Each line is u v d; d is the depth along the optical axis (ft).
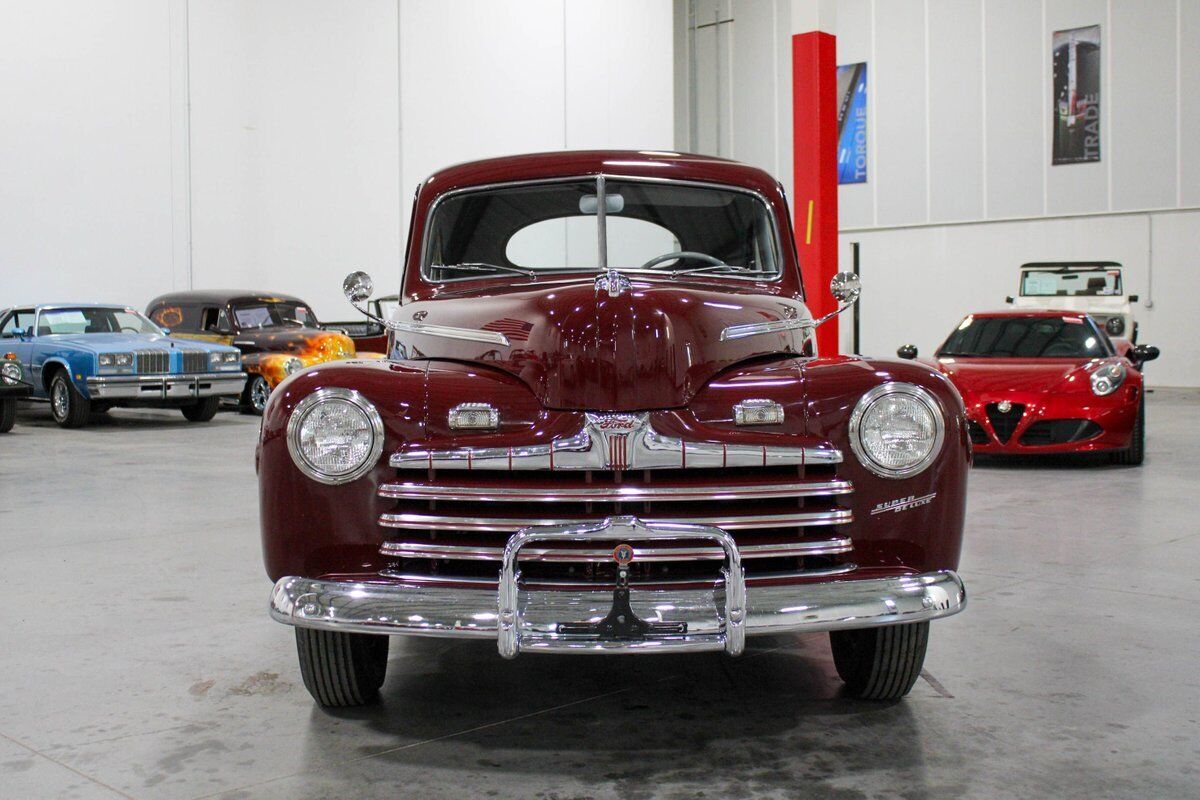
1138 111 57.72
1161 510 19.26
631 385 8.32
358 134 53.11
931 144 65.00
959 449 8.47
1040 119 61.05
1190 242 56.54
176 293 44.14
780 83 71.67
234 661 10.73
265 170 50.39
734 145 74.23
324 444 8.23
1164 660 10.58
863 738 8.58
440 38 55.47
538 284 11.25
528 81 58.85
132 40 46.26
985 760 8.11
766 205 11.98
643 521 7.74
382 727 8.91
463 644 11.51
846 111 68.03
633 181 11.66
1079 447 23.81
